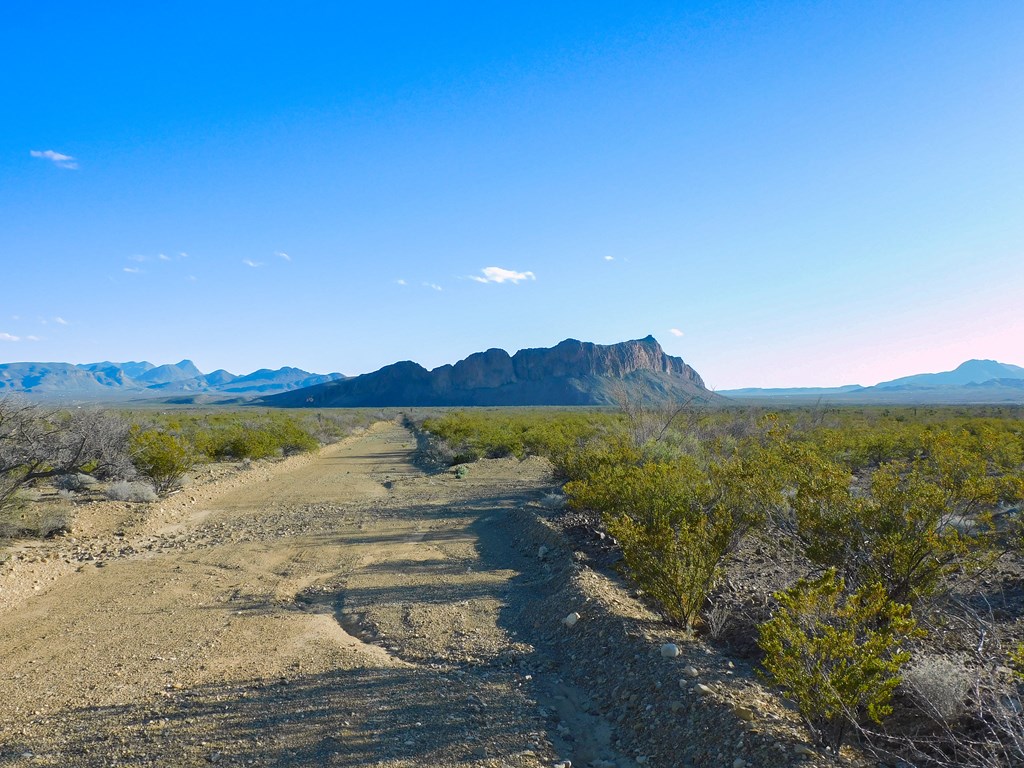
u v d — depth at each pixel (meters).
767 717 4.87
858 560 6.62
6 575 10.32
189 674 6.68
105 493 17.47
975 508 7.43
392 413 123.00
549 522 13.24
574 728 5.55
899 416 50.34
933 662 4.84
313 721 5.49
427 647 7.37
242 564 11.72
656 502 9.66
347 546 12.92
